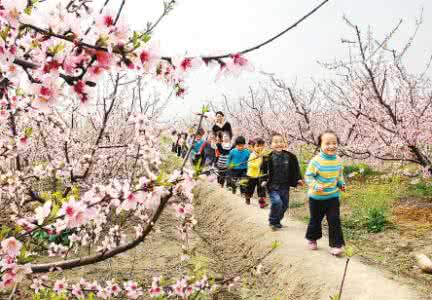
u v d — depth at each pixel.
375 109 7.53
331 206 5.29
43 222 1.85
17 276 1.92
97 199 2.09
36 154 5.02
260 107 13.32
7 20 1.36
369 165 10.88
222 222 8.02
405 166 10.56
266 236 6.34
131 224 6.35
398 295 4.04
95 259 2.50
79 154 5.34
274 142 6.59
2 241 1.83
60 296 2.94
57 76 1.42
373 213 6.62
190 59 1.62
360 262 5.07
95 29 1.40
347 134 10.69
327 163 5.20
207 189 10.30
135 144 4.96
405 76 7.11
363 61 6.81
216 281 5.30
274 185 6.52
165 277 5.20
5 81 1.96
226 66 1.62
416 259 5.11
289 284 4.89
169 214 8.62
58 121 4.62
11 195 3.98
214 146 9.76
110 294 3.33
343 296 4.20
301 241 5.95
